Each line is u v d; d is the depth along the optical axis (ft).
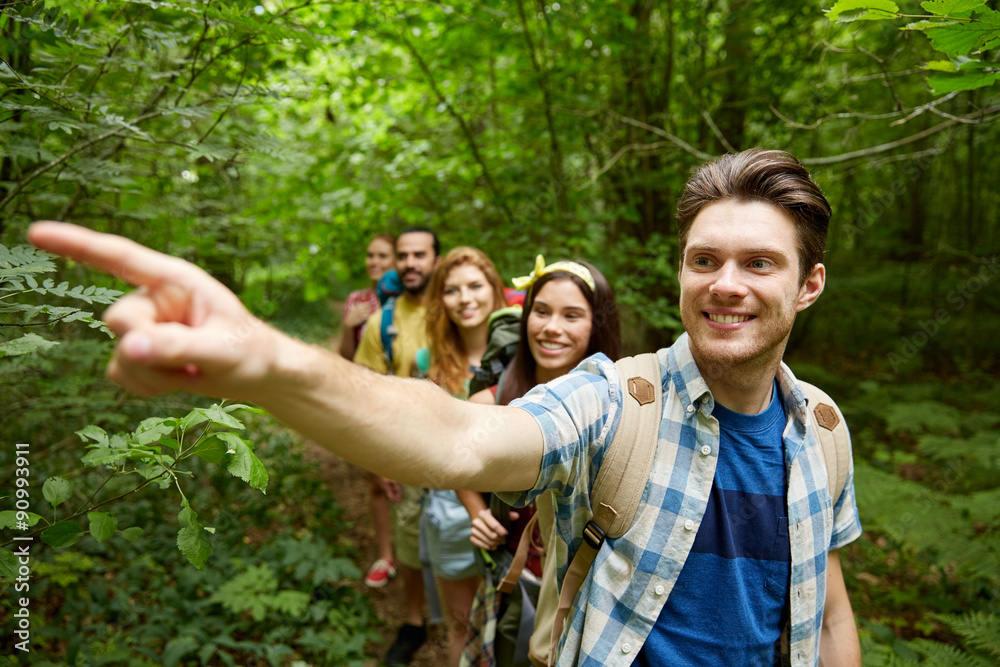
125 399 8.91
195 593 9.73
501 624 6.32
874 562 11.94
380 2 8.68
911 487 12.15
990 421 17.49
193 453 3.97
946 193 29.01
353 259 17.71
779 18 16.35
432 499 8.16
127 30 5.60
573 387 3.42
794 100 17.13
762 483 3.60
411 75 15.30
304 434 2.07
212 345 1.66
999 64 4.15
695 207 3.43
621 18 14.30
